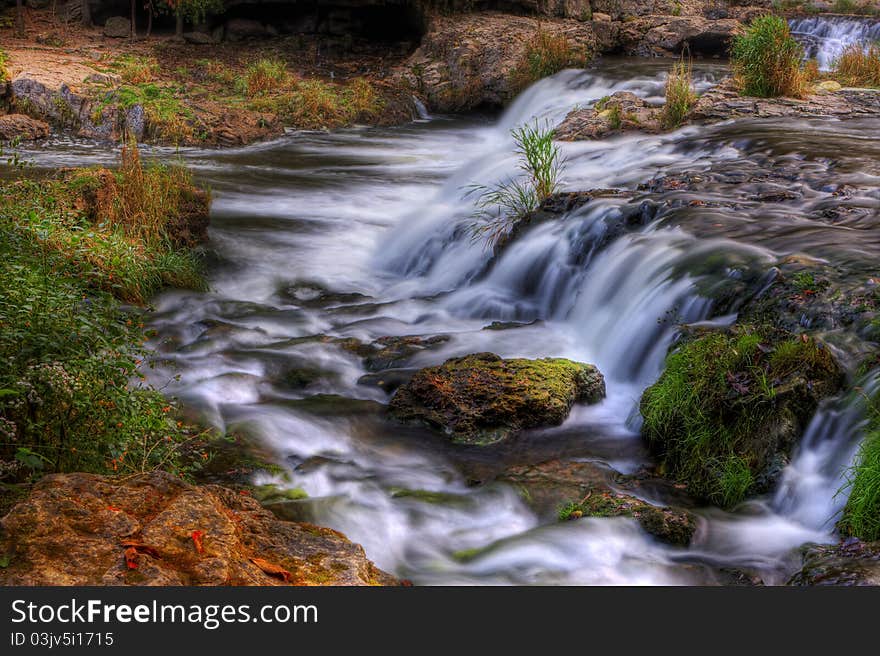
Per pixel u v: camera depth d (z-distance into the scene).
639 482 6.59
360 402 8.08
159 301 10.79
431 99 26.17
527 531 5.96
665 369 7.51
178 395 8.12
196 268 11.85
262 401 8.17
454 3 29.16
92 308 6.73
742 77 19.17
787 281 7.95
